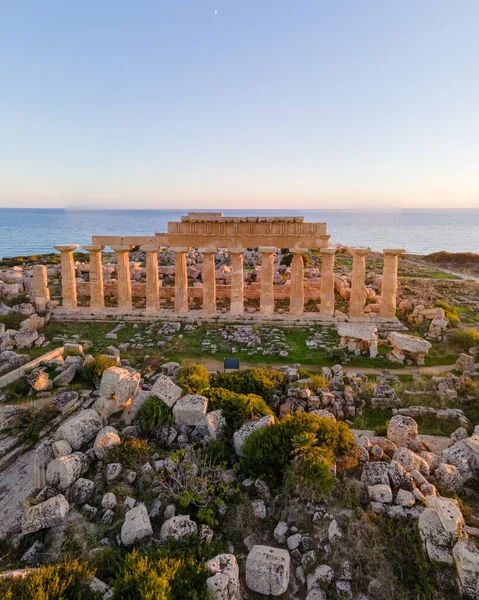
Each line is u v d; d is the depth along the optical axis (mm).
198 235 34656
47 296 36156
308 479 11633
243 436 13805
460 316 35062
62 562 9703
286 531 10742
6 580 8734
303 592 9391
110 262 65000
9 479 14172
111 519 11266
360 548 9914
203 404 15188
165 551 9680
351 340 27250
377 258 82688
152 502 11719
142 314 34281
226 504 11727
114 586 8773
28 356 23453
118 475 12641
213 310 34312
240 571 9836
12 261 64375
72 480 12445
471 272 66688
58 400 18484
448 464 13406
